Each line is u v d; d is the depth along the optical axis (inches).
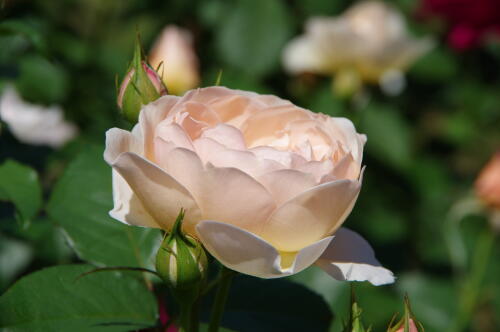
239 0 46.8
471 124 58.7
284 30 46.5
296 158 23.7
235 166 23.5
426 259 50.5
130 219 24.3
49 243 31.3
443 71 55.6
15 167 28.4
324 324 27.9
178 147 23.3
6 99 37.7
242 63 46.3
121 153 23.9
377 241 47.4
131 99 25.5
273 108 24.9
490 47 56.9
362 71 47.9
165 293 27.7
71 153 33.1
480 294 41.6
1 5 30.0
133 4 51.0
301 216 23.6
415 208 51.5
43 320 25.5
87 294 26.0
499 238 44.2
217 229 23.4
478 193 41.3
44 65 38.9
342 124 24.9
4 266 32.5
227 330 26.9
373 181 50.5
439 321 40.7
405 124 50.9
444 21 55.4
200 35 49.3
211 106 25.0
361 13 48.0
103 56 43.5
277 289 27.9
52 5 46.9
